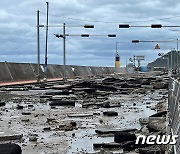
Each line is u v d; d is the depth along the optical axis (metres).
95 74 122.44
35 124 19.75
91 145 13.90
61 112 25.92
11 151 11.12
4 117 23.02
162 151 11.52
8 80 63.69
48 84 58.25
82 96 39.78
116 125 19.12
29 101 35.03
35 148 13.45
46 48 69.25
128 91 49.78
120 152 12.53
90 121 20.91
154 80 75.12
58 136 15.98
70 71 98.00
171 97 18.94
